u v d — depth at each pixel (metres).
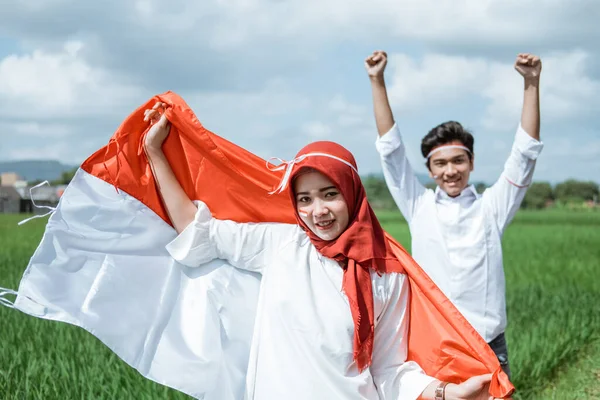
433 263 5.46
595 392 7.18
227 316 3.73
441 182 5.55
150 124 3.86
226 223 3.74
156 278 3.87
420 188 5.68
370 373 3.49
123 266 3.85
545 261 18.83
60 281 3.76
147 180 3.86
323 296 3.42
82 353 7.13
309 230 3.54
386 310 3.55
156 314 3.81
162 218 3.89
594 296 12.02
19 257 16.39
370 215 3.53
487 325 5.32
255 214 3.84
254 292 3.74
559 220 54.09
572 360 8.29
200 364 3.70
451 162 5.48
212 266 3.80
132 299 3.82
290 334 3.37
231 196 3.84
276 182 3.78
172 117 3.76
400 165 5.60
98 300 3.78
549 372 7.79
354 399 3.33
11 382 6.06
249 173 3.79
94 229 3.84
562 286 13.99
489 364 3.40
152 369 3.73
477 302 5.34
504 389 3.30
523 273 16.16
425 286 3.56
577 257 20.25
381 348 3.55
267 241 3.67
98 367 6.60
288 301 3.41
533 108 5.32
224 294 3.75
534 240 28.53
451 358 3.50
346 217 3.45
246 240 3.67
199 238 3.70
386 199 86.81
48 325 8.17
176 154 3.85
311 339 3.34
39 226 30.11
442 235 5.43
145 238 3.88
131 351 3.76
